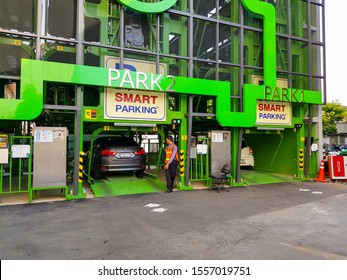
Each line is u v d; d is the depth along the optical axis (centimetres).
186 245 408
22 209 610
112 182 910
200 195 770
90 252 381
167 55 815
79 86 714
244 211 603
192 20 849
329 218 549
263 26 965
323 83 1088
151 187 857
